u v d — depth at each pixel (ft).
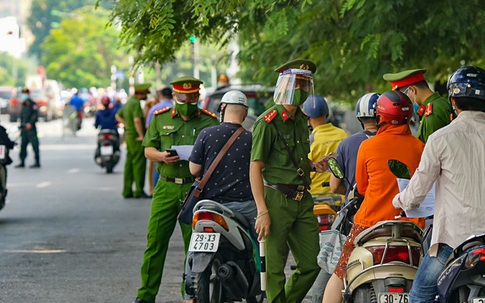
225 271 47.03
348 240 41.29
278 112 45.73
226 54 94.07
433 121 51.80
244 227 48.62
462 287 34.27
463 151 34.86
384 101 40.96
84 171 163.84
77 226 93.71
